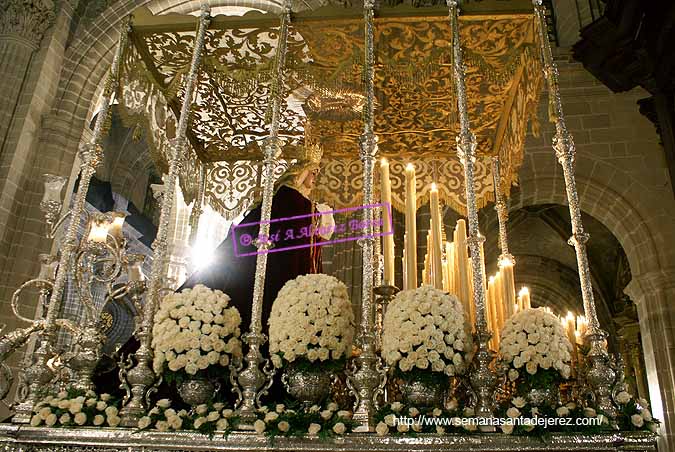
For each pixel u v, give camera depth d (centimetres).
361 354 398
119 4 1303
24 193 1120
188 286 582
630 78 1094
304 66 600
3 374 469
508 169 731
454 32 530
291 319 400
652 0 951
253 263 586
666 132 1013
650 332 1056
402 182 827
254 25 573
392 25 564
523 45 582
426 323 393
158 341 407
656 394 1035
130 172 2053
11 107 1138
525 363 403
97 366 484
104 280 590
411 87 693
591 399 423
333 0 1178
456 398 438
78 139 1207
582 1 1273
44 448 384
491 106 716
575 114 1149
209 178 804
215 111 730
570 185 469
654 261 1060
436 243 534
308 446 361
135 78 607
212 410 391
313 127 777
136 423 390
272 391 518
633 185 1101
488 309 686
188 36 591
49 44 1211
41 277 620
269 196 470
